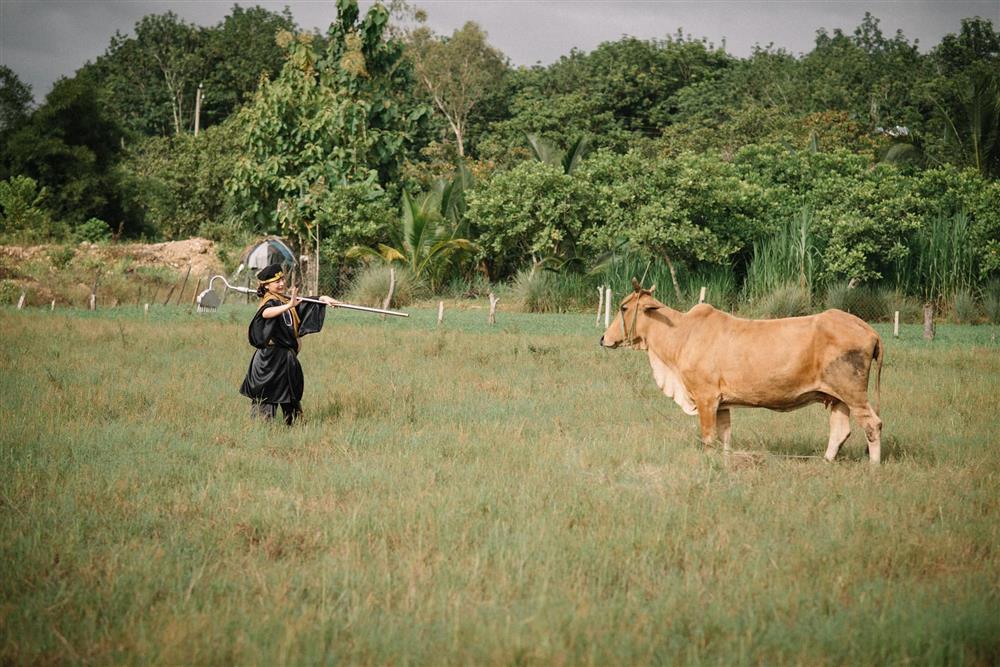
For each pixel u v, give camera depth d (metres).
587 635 4.69
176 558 5.83
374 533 6.38
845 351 8.38
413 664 4.47
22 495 7.02
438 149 56.38
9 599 5.13
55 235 41.44
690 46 67.50
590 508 6.96
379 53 33.53
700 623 4.93
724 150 47.84
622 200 28.00
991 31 60.44
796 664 4.54
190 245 38.34
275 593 5.21
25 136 44.19
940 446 9.30
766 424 10.63
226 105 75.12
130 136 49.59
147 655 4.44
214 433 9.46
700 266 27.81
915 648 4.64
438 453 8.72
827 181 28.78
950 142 38.34
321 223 31.00
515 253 32.25
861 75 59.22
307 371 13.65
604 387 12.93
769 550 6.11
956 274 27.17
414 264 30.70
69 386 11.55
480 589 5.39
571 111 58.16
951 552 6.09
